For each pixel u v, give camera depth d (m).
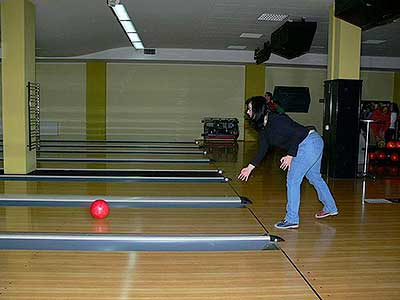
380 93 15.38
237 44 12.09
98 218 4.40
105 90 14.52
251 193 5.87
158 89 14.68
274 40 9.64
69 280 2.83
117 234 3.87
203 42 11.81
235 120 14.34
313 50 12.87
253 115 4.00
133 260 3.23
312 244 3.69
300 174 4.07
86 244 3.60
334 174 7.30
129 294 2.63
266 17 8.54
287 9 7.86
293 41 8.69
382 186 6.54
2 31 6.68
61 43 11.05
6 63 6.75
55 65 14.38
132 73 14.54
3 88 6.81
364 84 15.37
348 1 6.54
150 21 8.98
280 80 14.87
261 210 4.89
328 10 7.88
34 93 7.19
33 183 6.31
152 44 12.30
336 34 7.29
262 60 12.08
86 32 10.02
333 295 2.66
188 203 5.21
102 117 14.61
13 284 2.76
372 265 3.21
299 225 4.29
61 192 5.70
